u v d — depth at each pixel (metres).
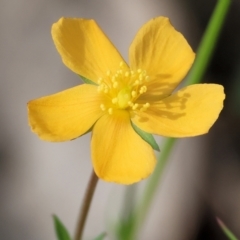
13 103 0.17
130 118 0.14
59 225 0.14
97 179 0.14
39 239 0.16
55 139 0.14
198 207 0.17
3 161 0.17
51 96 0.14
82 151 0.17
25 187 0.17
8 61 0.17
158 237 0.17
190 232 0.17
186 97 0.14
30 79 0.17
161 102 0.14
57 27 0.14
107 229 0.16
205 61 0.15
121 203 0.16
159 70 0.14
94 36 0.14
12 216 0.16
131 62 0.14
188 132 0.14
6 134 0.17
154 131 0.14
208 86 0.14
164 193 0.17
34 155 0.17
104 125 0.14
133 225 0.15
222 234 0.17
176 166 0.17
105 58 0.14
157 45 0.14
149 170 0.13
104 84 0.14
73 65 0.14
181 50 0.14
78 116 0.14
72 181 0.17
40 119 0.14
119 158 0.14
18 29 0.17
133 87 0.14
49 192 0.17
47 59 0.17
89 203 0.14
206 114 0.14
